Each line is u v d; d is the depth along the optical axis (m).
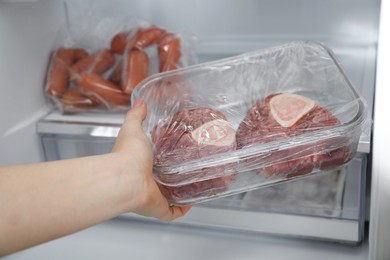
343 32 0.92
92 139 0.78
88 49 0.88
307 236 0.75
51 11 0.86
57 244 0.80
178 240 0.79
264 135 0.58
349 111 0.60
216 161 0.54
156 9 0.97
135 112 0.59
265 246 0.76
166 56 0.83
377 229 0.62
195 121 0.61
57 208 0.48
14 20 0.76
